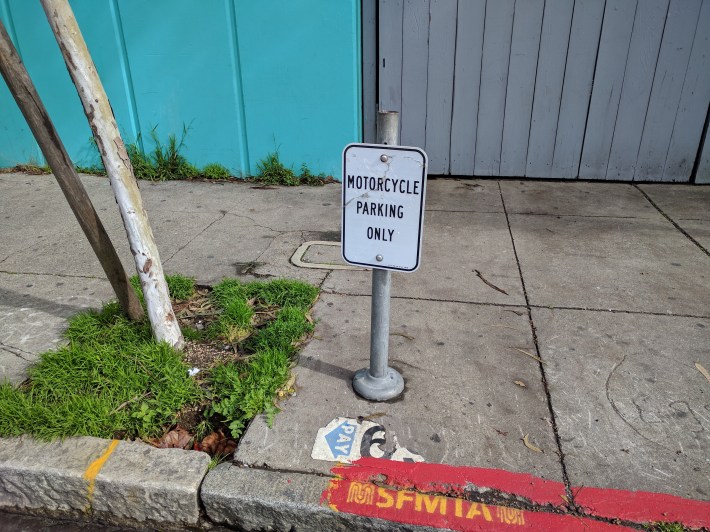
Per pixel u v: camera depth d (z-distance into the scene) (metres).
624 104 5.37
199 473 2.21
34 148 6.34
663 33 5.04
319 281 3.75
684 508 2.04
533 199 5.28
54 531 2.25
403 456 2.27
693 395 2.61
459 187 5.65
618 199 5.25
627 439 2.35
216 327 3.13
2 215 4.99
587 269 3.87
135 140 6.05
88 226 2.75
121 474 2.21
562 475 2.18
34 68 5.88
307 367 2.81
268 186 5.81
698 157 5.47
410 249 2.21
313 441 2.35
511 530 1.99
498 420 2.46
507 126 5.61
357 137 5.69
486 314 3.30
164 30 5.52
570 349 2.96
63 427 2.39
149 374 2.70
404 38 5.33
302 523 2.12
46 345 3.00
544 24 5.15
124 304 3.03
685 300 3.45
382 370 2.58
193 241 4.44
